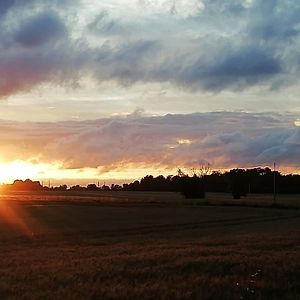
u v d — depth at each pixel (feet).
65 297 43.09
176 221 192.03
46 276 53.98
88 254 79.97
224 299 43.24
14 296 43.88
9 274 56.44
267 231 134.00
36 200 351.05
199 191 435.12
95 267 59.77
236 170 493.36
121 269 57.41
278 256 67.67
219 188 589.32
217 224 180.75
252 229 147.02
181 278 52.06
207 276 52.95
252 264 60.03
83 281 50.44
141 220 196.65
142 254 73.56
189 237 119.03
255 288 47.26
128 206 302.45
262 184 575.38
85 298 42.60
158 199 376.89
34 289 46.96
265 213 258.37
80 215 222.69
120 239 121.49
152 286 47.37
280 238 101.91
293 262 61.36
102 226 165.58
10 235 132.05
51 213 233.55
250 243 90.48
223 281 49.73
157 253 73.82
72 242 114.73
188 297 43.11
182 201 350.02
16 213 231.09
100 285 48.16
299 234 116.88
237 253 73.20
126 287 47.01
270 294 45.62
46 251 89.71
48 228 156.35
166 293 44.27
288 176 584.40
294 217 231.09
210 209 285.23
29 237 127.65
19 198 378.53
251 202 342.64
